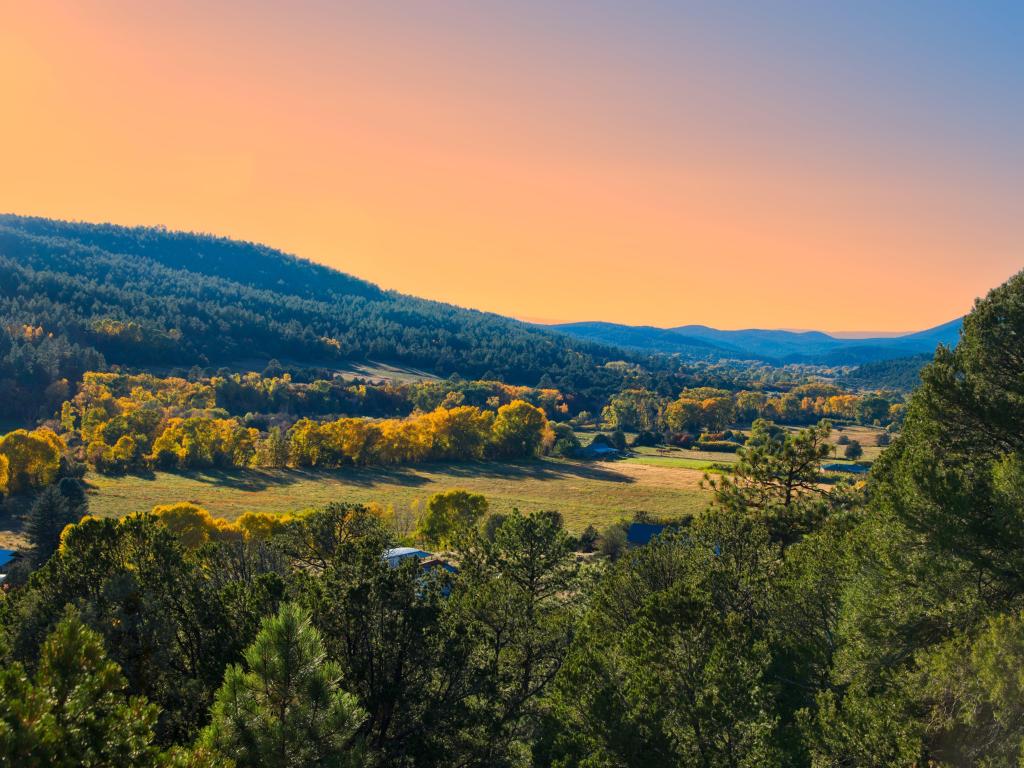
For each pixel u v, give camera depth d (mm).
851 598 18078
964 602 16109
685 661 16922
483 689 20031
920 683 15250
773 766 14852
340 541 28062
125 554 19422
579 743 16562
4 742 7078
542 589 29266
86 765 7789
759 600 22969
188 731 15727
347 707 13266
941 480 16688
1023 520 15516
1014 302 20281
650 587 25156
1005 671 12742
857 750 14203
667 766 15336
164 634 16625
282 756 12406
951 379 19422
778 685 18672
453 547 31844
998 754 12891
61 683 8555
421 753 18062
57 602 17688
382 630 18828
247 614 18703
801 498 34875
